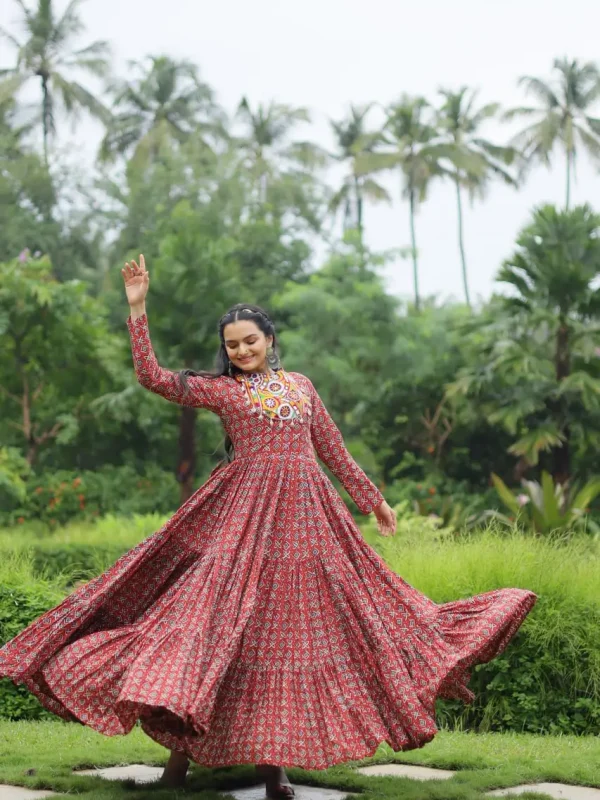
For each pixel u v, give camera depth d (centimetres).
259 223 2817
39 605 642
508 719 568
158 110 4106
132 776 411
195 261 2102
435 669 370
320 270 2494
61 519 2023
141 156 3931
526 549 648
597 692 564
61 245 3488
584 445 2120
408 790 376
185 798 359
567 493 1278
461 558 650
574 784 402
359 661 368
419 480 2414
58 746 468
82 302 2248
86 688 355
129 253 2523
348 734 353
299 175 3847
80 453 2364
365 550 390
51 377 2275
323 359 2364
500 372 2025
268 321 409
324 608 371
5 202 3425
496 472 2384
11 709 580
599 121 4162
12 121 3903
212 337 2100
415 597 394
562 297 1942
